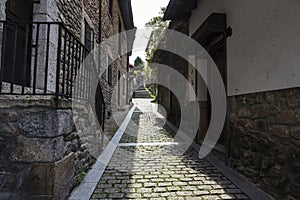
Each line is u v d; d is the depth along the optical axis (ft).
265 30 7.50
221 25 10.59
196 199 7.25
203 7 13.69
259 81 7.89
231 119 10.21
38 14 8.50
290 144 6.32
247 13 8.66
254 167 8.25
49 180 6.17
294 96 6.18
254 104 8.29
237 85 9.53
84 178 8.89
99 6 18.02
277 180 6.88
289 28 6.33
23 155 6.22
